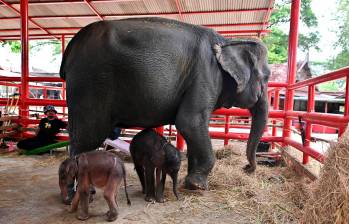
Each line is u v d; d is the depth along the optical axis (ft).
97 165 9.53
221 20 36.09
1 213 10.27
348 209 6.77
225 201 11.68
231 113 18.92
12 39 45.50
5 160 18.17
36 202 11.32
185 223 9.86
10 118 21.86
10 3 31.63
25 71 22.52
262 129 14.07
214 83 12.00
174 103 11.77
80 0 30.71
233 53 12.38
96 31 10.99
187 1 30.83
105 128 11.19
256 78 13.00
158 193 11.58
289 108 19.31
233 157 18.22
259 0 30.07
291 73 19.21
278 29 84.99
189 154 12.21
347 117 10.59
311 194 8.47
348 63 84.69
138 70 10.69
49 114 20.54
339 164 7.41
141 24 11.26
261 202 11.25
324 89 88.69
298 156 17.37
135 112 11.43
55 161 17.92
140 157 11.48
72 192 11.06
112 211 9.76
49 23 37.73
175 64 11.18
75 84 10.83
